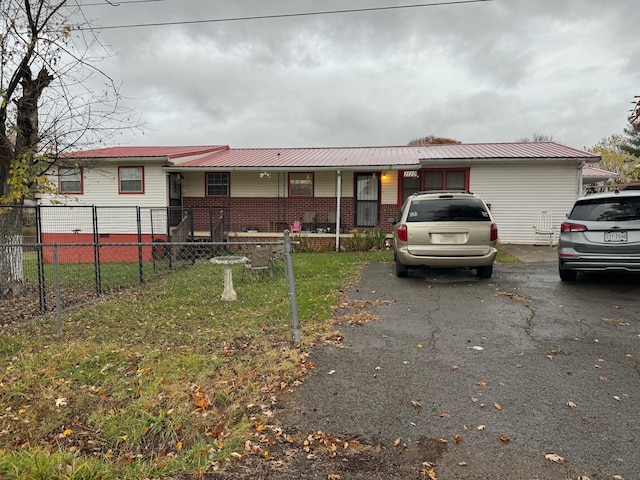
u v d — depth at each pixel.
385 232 14.17
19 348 4.50
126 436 2.71
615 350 4.01
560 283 7.20
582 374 3.48
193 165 14.45
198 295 7.10
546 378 3.42
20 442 2.71
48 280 8.87
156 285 8.23
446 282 7.55
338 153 17.02
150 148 17.84
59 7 7.29
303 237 13.92
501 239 14.18
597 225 6.33
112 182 14.76
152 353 4.12
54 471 2.25
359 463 2.38
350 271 9.12
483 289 6.88
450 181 14.50
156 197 14.61
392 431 2.69
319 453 2.48
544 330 4.66
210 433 2.71
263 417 2.88
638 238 6.13
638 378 3.39
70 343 4.54
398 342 4.35
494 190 14.13
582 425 2.71
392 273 8.73
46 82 7.45
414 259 7.35
